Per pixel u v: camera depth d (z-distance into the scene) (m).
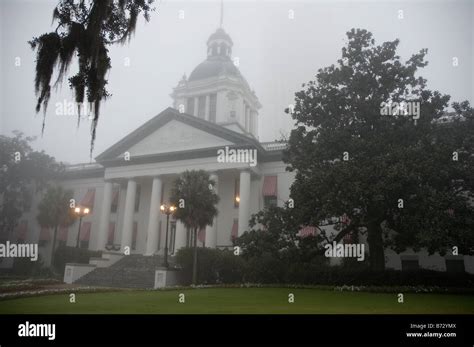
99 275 30.14
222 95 48.22
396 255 29.42
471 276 19.73
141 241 39.59
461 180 21.25
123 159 38.50
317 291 18.98
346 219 23.16
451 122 22.09
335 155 21.86
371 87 22.81
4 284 22.53
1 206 42.66
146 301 14.41
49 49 9.33
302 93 24.05
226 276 27.30
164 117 38.03
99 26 9.32
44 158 44.84
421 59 22.47
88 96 9.63
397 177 17.84
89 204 43.22
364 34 23.30
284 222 22.89
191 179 26.56
